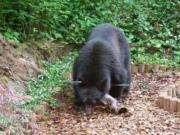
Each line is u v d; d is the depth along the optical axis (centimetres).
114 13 1454
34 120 839
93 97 946
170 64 1302
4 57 1063
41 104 941
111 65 991
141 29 1442
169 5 1595
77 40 1337
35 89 1005
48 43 1267
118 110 938
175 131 854
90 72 960
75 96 986
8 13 1248
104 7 1438
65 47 1310
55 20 1313
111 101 962
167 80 1181
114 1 1476
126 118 916
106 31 1055
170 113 947
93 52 980
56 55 1264
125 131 853
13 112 789
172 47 1418
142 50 1362
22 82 1038
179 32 1498
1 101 759
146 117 920
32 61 1147
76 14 1385
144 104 1001
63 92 1036
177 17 1561
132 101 1026
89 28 1346
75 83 970
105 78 960
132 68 1260
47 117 913
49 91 1008
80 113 946
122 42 1078
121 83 1021
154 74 1237
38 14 1272
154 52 1397
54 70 1141
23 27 1253
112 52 1000
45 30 1298
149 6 1588
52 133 839
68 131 852
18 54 1123
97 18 1398
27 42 1220
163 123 891
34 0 1252
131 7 1502
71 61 1223
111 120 905
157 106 987
